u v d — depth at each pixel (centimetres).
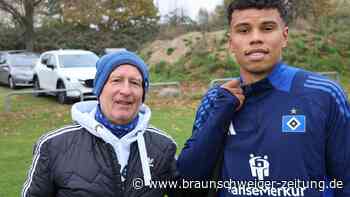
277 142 245
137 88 277
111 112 272
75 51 1612
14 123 1124
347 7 2366
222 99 259
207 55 1984
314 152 244
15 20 3588
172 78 1889
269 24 251
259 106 253
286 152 244
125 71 274
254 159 250
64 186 262
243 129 256
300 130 243
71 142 269
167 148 287
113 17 3612
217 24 2433
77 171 262
